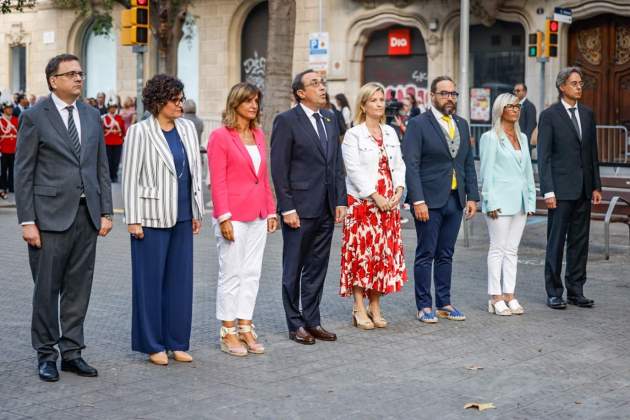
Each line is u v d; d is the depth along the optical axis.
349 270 8.84
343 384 7.03
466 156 9.30
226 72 31.11
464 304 10.03
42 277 7.09
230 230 7.81
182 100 7.54
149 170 7.43
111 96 30.42
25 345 8.13
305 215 8.28
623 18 24.61
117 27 33.66
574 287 9.98
